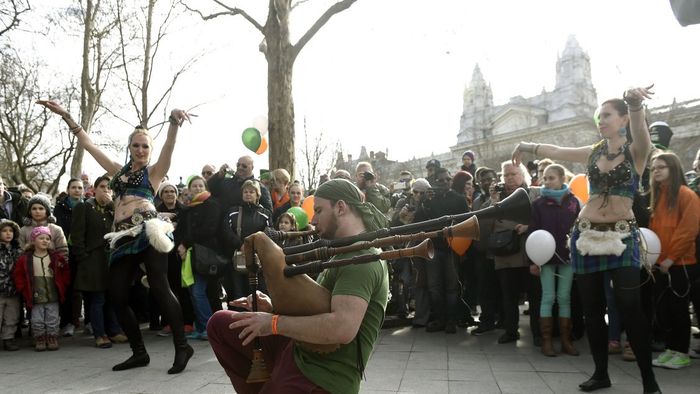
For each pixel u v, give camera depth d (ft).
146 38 44.16
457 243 19.01
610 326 16.70
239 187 20.03
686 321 14.80
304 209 20.94
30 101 64.03
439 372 14.25
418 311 21.35
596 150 12.60
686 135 89.10
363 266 6.48
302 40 29.91
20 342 20.56
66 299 21.43
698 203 14.87
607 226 12.09
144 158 14.56
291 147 30.04
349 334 6.09
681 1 7.09
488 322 20.07
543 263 16.05
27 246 18.72
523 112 194.80
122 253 14.21
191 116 14.17
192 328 21.31
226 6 31.99
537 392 12.36
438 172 20.85
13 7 37.19
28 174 81.05
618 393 12.21
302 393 6.38
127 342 19.92
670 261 14.79
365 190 21.56
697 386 12.80
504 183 18.15
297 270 6.29
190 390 12.53
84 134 15.31
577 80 189.16
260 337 7.32
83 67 45.85
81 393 12.48
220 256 19.01
